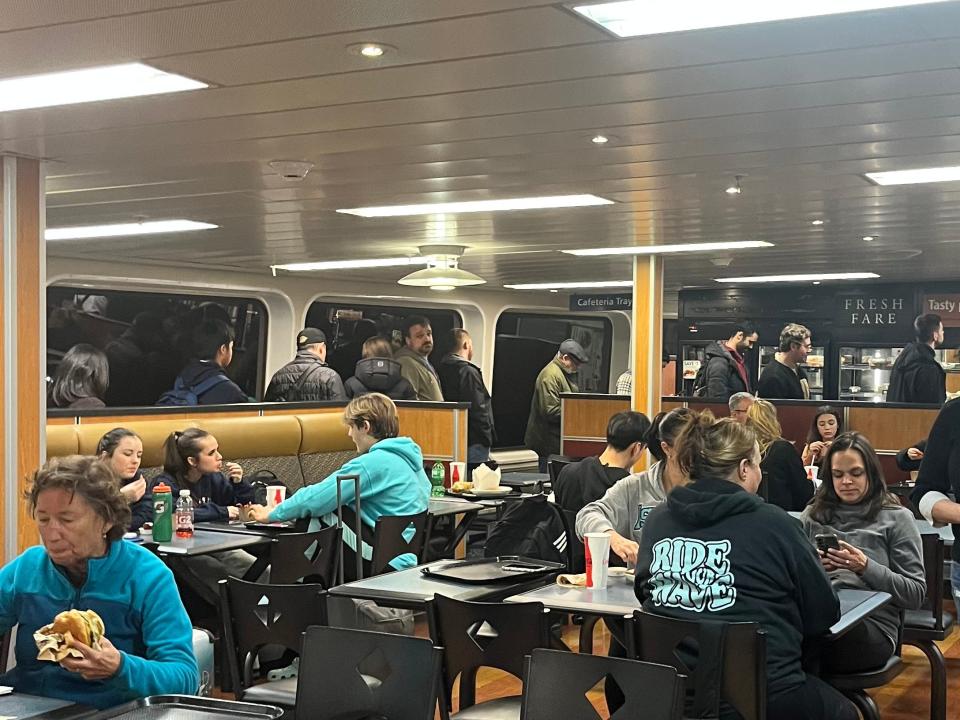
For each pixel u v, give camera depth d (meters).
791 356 10.35
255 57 3.94
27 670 2.82
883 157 5.63
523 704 2.75
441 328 16.09
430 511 6.76
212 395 9.08
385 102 4.60
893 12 3.39
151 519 6.08
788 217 7.78
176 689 2.72
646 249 9.95
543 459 14.09
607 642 6.71
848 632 3.96
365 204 7.36
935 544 4.95
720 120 4.88
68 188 6.75
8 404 5.68
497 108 4.68
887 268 11.32
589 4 3.34
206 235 9.21
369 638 2.81
